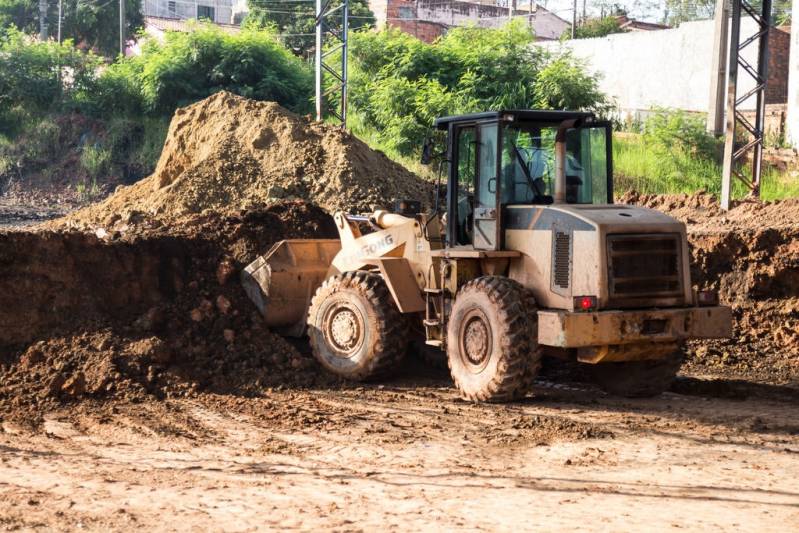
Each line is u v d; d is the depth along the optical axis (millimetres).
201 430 9188
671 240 10172
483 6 68938
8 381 10625
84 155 38375
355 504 6629
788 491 7012
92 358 11047
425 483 7230
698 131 31047
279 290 12680
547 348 10641
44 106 41688
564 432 9016
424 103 33812
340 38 31422
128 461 7984
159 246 13031
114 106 41375
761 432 9188
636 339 9766
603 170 10977
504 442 8656
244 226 14180
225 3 84562
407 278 11492
